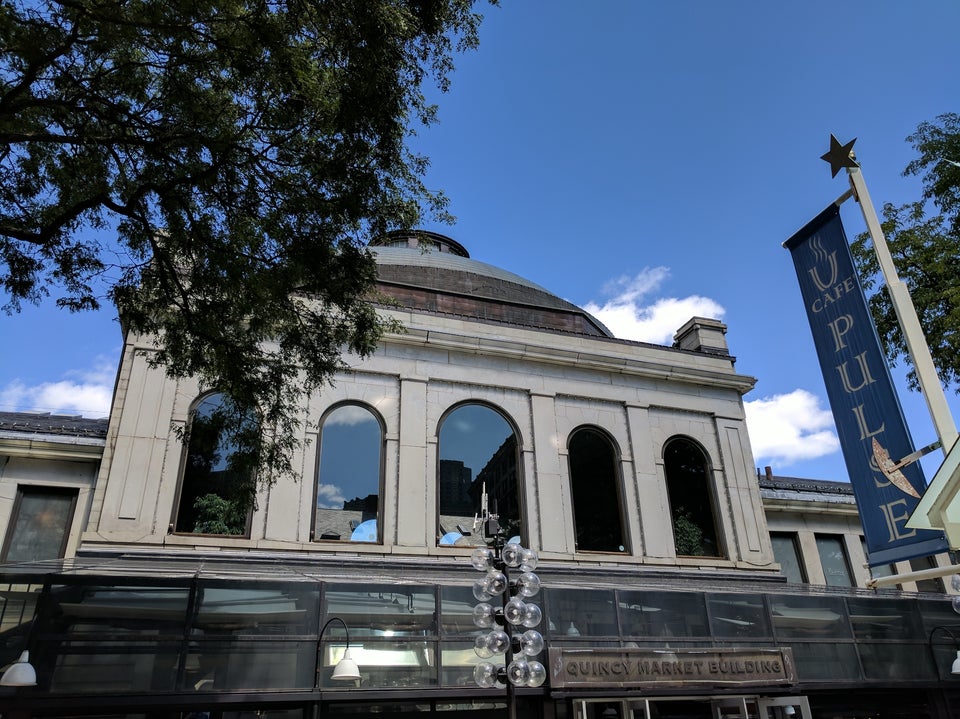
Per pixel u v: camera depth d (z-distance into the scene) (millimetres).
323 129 10242
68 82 9750
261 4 9312
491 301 21594
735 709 14859
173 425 14734
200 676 11156
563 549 16469
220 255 10938
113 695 10500
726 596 15094
